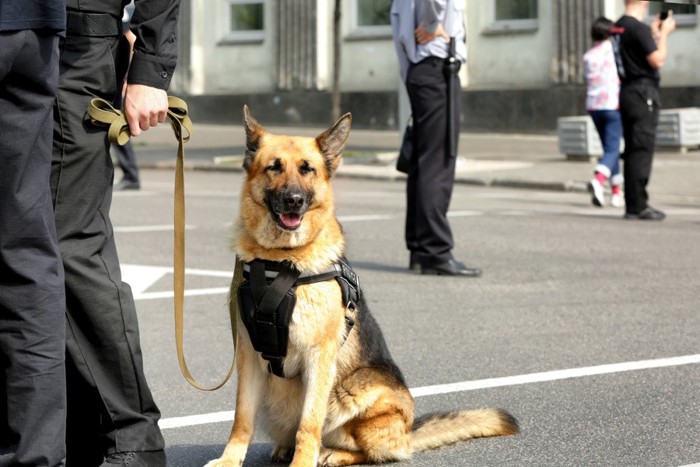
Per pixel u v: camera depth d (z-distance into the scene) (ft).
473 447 16.65
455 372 21.42
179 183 14.96
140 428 13.98
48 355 12.30
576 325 25.70
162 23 13.91
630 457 16.07
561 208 49.80
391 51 93.20
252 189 15.31
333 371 15.06
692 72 80.18
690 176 61.26
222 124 102.83
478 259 35.27
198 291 29.81
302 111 98.17
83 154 13.53
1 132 11.97
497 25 89.10
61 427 12.41
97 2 13.62
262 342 14.84
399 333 24.84
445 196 32.27
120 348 13.75
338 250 15.35
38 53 12.01
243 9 101.91
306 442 14.83
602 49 49.96
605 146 50.14
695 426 17.65
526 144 81.10
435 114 31.78
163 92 14.02
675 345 23.63
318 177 15.40
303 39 97.25
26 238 12.17
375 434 15.52
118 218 44.50
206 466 14.89
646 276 32.27
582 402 19.21
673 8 80.69
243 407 15.30
